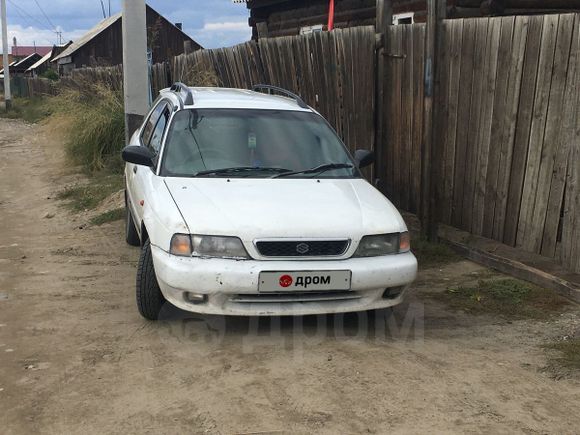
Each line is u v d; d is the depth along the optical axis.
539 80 5.29
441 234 6.45
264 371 3.76
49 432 3.11
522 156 5.57
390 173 7.47
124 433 3.10
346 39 7.64
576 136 4.98
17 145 17.69
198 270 3.90
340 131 8.05
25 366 3.81
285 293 3.98
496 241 6.02
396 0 10.70
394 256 4.24
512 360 3.96
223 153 4.90
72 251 6.69
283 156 4.98
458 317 4.71
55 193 10.39
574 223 5.10
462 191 6.41
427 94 6.19
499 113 5.78
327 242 4.04
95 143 12.40
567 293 4.93
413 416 3.27
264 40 9.54
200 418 3.24
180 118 5.15
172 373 3.72
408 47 6.84
